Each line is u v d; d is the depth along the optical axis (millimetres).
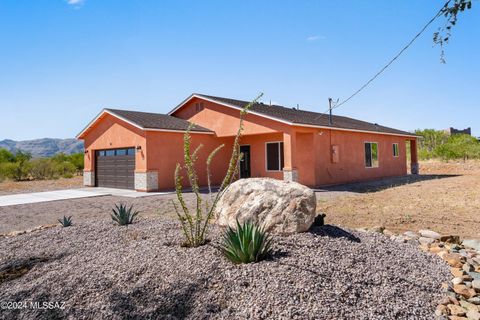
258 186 5684
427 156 35500
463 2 3580
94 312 3312
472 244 5676
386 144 22656
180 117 20359
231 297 3330
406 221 7766
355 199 11758
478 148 30562
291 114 19219
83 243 5508
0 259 5066
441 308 3346
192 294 3426
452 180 18594
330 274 3721
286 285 3418
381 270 4023
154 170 16453
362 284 3635
